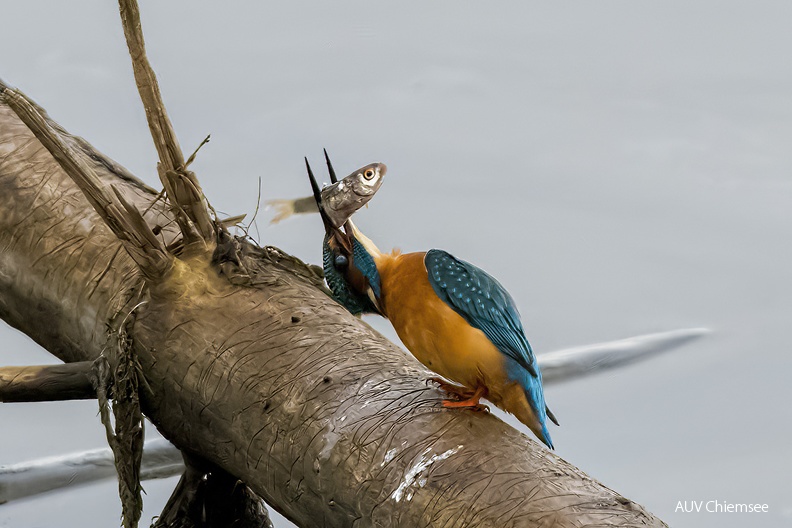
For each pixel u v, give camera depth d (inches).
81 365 330.0
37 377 325.4
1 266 376.5
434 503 270.8
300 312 322.7
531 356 277.7
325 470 291.3
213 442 323.3
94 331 355.3
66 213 370.9
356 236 293.3
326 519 296.2
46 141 297.0
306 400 301.6
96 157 399.2
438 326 276.4
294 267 343.9
